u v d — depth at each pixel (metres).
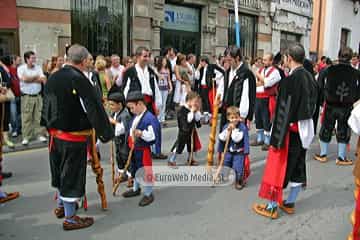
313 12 21.73
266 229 3.71
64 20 9.66
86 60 3.46
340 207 4.28
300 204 4.36
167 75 8.90
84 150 3.52
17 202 4.28
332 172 5.61
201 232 3.62
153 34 11.78
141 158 4.25
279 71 6.48
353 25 24.09
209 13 13.38
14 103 7.21
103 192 4.02
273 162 3.81
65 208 3.59
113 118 4.61
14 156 6.16
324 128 6.09
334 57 22.56
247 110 4.82
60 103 3.32
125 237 3.50
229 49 4.96
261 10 15.88
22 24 9.00
